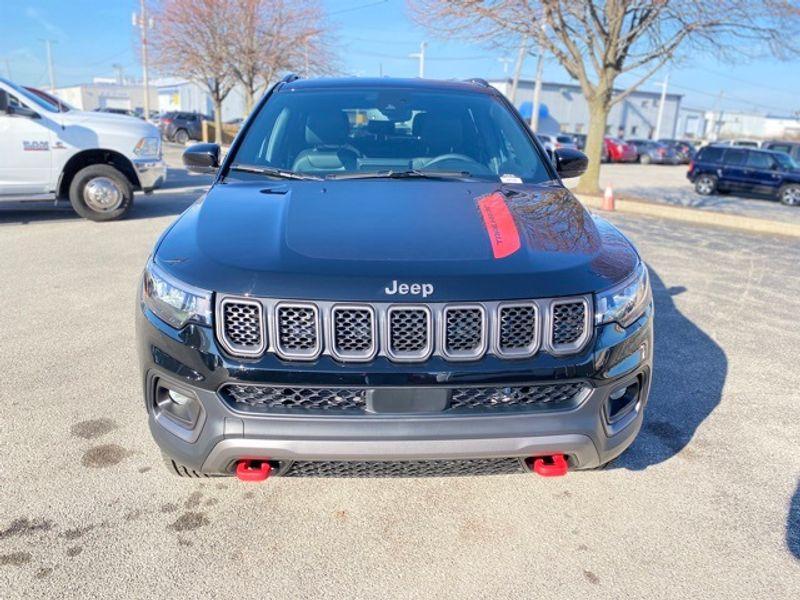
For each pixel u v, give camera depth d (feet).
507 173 10.61
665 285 20.90
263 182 9.93
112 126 28.45
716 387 12.87
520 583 7.42
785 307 18.65
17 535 8.05
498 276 6.97
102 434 10.52
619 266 7.71
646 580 7.48
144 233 26.68
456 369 6.79
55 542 7.95
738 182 61.77
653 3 40.75
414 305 6.72
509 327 6.91
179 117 106.83
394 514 8.62
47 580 7.30
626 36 44.98
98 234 26.40
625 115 216.33
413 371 6.76
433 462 7.13
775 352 14.89
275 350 6.80
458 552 7.91
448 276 6.91
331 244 7.41
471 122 11.60
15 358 13.55
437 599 7.17
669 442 10.64
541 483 9.37
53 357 13.62
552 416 7.06
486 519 8.54
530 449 7.01
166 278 7.35
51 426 10.73
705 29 41.91
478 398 7.03
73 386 12.26
